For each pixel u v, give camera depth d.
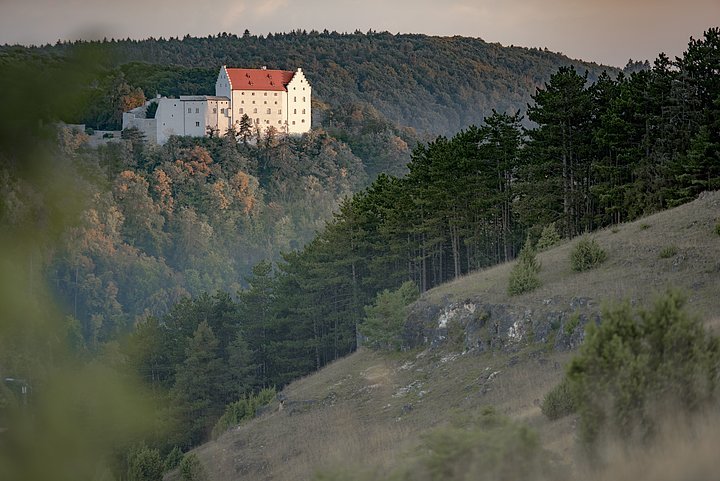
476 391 75.44
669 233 97.50
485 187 147.75
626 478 29.42
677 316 36.06
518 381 71.44
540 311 83.50
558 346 76.50
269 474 75.19
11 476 16.78
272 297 175.25
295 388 109.38
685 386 34.03
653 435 32.62
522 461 30.89
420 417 74.44
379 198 166.00
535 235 144.88
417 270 157.50
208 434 135.75
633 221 119.31
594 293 82.06
